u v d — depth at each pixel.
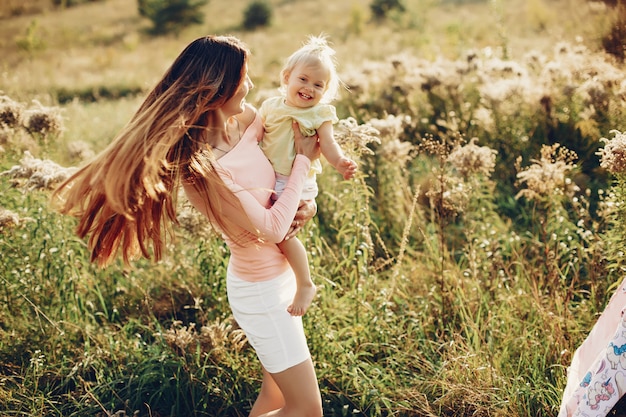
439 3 23.03
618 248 3.64
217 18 28.31
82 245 4.44
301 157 2.66
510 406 3.11
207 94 2.51
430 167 5.60
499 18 8.00
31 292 3.93
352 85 6.82
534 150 5.59
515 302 3.78
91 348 3.77
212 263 4.08
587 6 8.42
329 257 4.38
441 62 6.99
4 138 4.46
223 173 2.52
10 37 24.98
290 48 19.36
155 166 2.46
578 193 4.98
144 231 2.72
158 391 3.40
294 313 2.75
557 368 3.32
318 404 2.80
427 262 4.34
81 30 27.67
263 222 2.53
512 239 4.32
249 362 3.57
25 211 4.16
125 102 11.93
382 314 3.71
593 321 3.61
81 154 5.52
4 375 3.57
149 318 3.95
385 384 3.42
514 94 5.74
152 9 27.25
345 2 28.16
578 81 5.85
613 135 5.20
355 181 3.92
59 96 13.70
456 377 3.31
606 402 2.43
